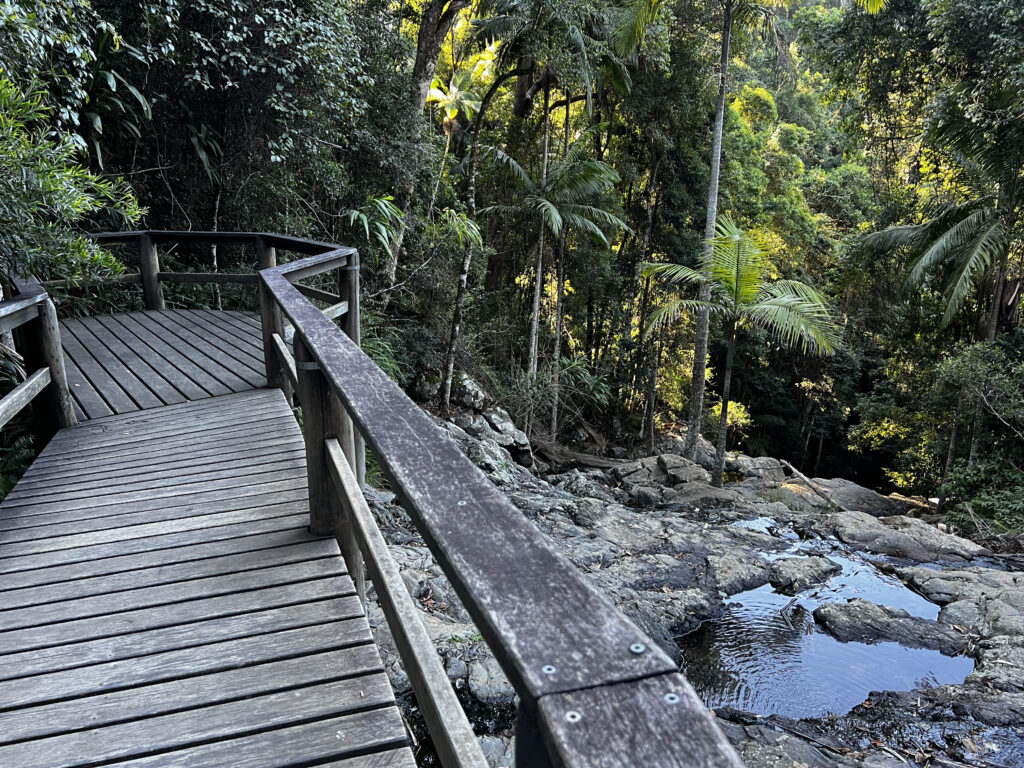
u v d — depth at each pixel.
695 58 16.19
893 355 16.92
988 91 11.61
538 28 12.09
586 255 17.53
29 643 1.96
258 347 5.48
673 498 10.94
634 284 18.77
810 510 10.73
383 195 11.10
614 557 7.31
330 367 1.74
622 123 17.72
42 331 3.77
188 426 3.86
